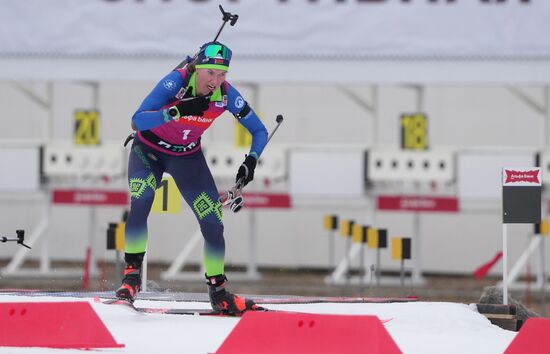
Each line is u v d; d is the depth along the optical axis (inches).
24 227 2893.7
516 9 2207.2
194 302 1202.6
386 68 2217.0
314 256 2849.4
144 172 1034.1
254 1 2215.8
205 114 1005.2
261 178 2370.8
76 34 2252.7
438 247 2807.6
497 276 2743.6
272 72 2222.0
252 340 829.2
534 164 2289.6
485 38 2208.4
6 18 2257.6
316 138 2819.9
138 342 884.0
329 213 2839.6
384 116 2805.1
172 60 2242.9
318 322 823.7
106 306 1107.3
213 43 987.9
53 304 880.9
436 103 2800.2
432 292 2174.0
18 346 870.4
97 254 2874.0
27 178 2367.1
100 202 2415.1
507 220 1285.7
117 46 2246.6
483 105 2780.5
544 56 2207.2
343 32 2212.1
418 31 2209.6
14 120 2883.9
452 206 2320.4
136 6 2240.4
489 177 2289.6
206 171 1051.9
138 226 1028.5
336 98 2817.4
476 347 921.5
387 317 1133.1
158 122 964.6
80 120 2391.7
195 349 852.0
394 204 2338.8
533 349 861.2
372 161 2303.2
